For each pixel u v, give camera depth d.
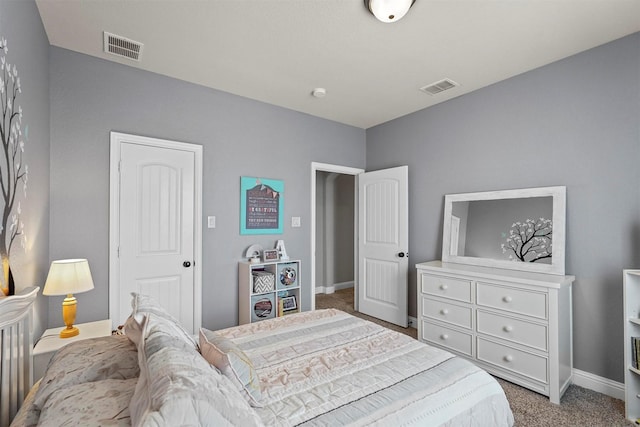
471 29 2.11
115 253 2.56
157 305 1.40
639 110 2.12
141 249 2.69
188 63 2.60
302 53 2.44
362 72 2.74
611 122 2.24
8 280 1.34
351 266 5.73
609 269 2.24
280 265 3.36
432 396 1.20
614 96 2.22
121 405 0.90
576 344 2.38
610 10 1.90
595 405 2.10
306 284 3.77
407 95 3.21
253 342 1.69
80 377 1.10
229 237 3.18
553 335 2.12
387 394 1.20
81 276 1.92
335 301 4.74
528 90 2.69
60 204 2.35
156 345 0.98
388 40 2.25
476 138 3.06
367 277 4.06
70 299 1.98
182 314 2.89
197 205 2.96
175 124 2.86
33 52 1.83
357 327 1.93
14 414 1.23
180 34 2.19
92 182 2.47
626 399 1.94
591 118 2.33
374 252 3.96
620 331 2.19
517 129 2.76
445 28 2.10
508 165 2.81
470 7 1.89
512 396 2.19
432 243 3.44
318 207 5.32
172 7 1.91
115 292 2.55
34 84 1.87
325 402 1.14
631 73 2.15
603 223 2.27
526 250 2.62
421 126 3.60
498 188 2.88
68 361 1.18
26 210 1.70
